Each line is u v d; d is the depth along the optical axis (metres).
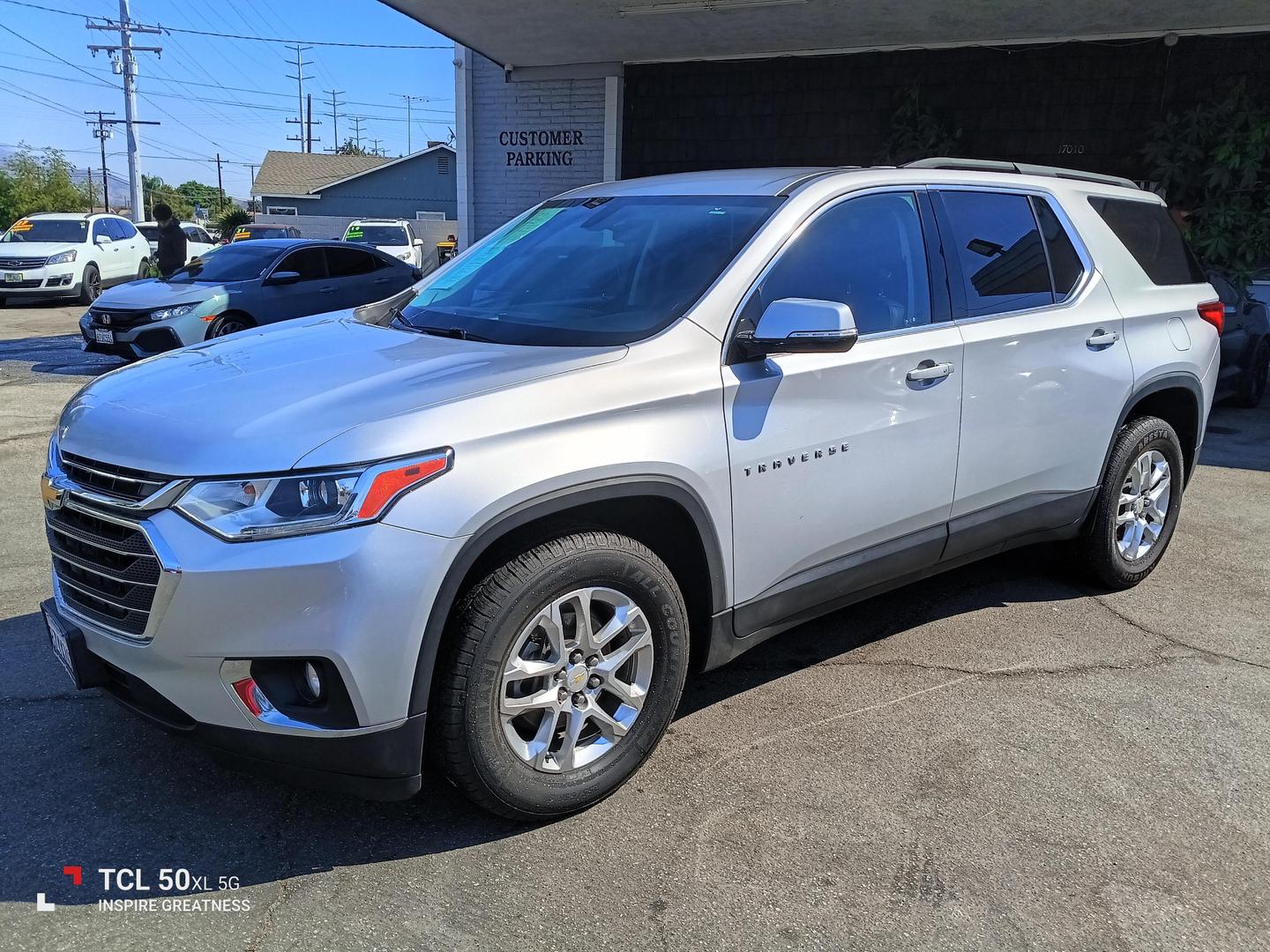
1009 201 4.00
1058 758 3.14
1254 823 2.82
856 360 3.25
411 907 2.42
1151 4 8.87
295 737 2.39
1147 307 4.42
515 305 3.39
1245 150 9.54
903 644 4.01
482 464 2.46
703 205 3.51
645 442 2.74
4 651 3.75
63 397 9.06
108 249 19.44
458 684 2.49
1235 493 6.41
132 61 33.75
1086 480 4.23
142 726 3.24
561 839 2.70
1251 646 4.02
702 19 10.20
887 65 11.18
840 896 2.48
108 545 2.48
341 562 2.29
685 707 3.47
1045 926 2.38
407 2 9.91
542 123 13.28
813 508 3.21
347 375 2.76
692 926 2.37
